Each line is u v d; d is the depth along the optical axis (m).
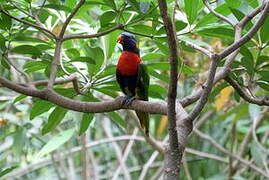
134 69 8.27
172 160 6.00
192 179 15.06
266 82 7.61
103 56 7.77
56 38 7.07
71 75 7.53
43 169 17.41
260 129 14.05
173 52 5.76
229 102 12.75
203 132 15.32
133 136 13.59
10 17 6.94
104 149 15.77
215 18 7.65
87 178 13.12
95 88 8.13
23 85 7.18
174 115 5.91
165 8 5.64
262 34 7.38
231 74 7.52
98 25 8.98
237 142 15.93
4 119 11.56
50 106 8.06
